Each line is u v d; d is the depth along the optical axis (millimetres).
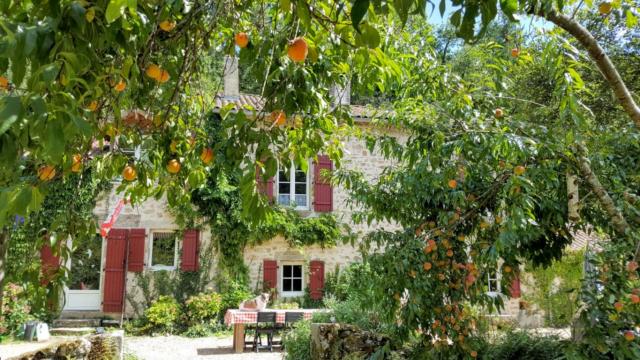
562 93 2826
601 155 3654
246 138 2615
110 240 11961
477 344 4594
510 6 1696
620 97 2576
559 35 2900
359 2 1291
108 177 3318
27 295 2854
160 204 12336
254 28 3092
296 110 2654
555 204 3896
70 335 10477
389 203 4926
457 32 1583
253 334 11547
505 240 3092
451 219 4148
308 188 13156
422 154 3912
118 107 2410
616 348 3188
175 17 2729
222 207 12266
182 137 3416
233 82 12898
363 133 4676
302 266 12906
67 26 1503
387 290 3996
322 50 2799
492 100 4090
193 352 9516
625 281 3117
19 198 1353
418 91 4020
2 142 1280
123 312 11742
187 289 12109
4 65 1545
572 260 6957
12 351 8555
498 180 3816
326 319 7562
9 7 1585
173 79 3209
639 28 6559
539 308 7039
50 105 1219
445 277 4098
